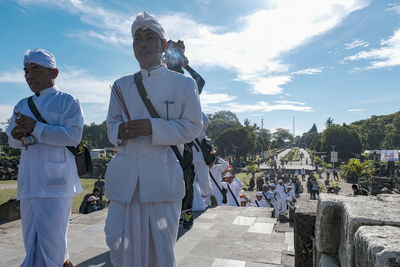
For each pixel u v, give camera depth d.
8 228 5.12
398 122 90.94
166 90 2.16
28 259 2.54
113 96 2.26
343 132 77.81
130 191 2.01
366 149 99.81
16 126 2.71
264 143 127.31
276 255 3.60
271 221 5.20
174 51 4.50
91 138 103.25
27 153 2.72
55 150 2.77
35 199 2.63
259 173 51.31
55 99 2.85
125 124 1.99
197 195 6.05
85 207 9.09
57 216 2.66
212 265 3.32
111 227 2.07
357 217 1.52
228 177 8.50
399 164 45.59
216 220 5.30
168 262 2.02
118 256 2.07
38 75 2.83
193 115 2.17
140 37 2.13
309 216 2.89
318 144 110.94
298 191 29.70
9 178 34.41
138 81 2.15
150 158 2.04
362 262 1.23
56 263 2.61
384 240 1.16
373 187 28.62
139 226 2.01
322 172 53.03
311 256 2.87
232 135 73.38
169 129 2.02
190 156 2.42
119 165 2.08
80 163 2.99
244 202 9.70
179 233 4.52
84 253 3.70
